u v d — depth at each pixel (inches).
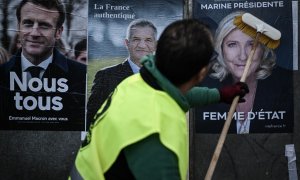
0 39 144.2
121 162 65.6
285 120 142.1
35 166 147.3
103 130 67.7
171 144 62.9
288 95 141.7
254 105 142.4
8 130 146.6
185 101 68.0
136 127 63.8
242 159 143.6
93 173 68.4
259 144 143.0
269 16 141.3
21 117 146.0
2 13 143.6
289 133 142.4
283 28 141.1
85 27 143.9
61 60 144.7
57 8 143.4
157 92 66.2
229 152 143.6
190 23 67.6
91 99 144.9
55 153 146.8
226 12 141.6
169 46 65.5
